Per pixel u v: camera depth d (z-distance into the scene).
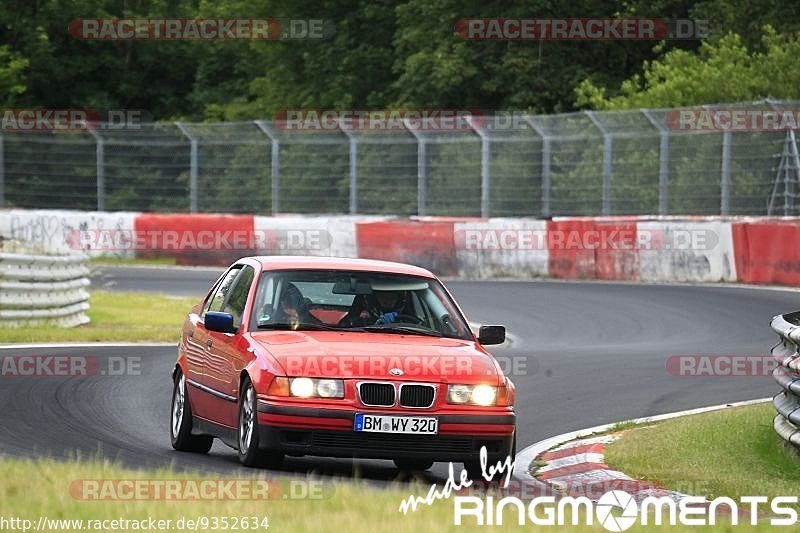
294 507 26.28
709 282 104.94
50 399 48.25
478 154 125.94
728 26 158.00
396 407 32.97
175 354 64.31
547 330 79.19
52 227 130.12
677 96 136.50
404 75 172.62
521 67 166.38
